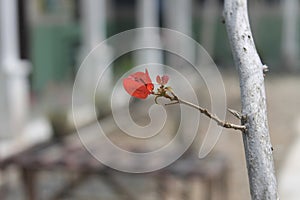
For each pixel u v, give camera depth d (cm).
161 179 520
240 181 692
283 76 1748
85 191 638
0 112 774
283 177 688
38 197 582
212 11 1741
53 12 1135
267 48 1903
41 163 530
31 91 1038
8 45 776
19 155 550
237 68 135
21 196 609
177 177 502
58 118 819
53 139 784
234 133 934
